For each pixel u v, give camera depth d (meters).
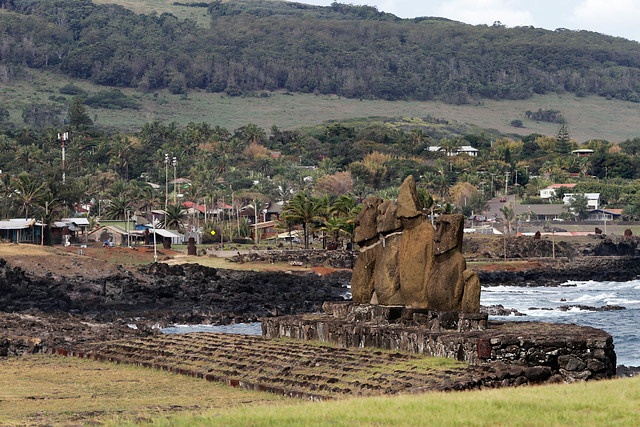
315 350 81.19
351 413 46.75
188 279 199.75
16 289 160.38
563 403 48.50
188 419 47.53
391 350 79.06
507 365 67.31
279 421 45.03
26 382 76.12
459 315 78.88
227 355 83.00
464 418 44.75
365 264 91.19
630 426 42.75
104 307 165.62
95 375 80.25
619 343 123.94
